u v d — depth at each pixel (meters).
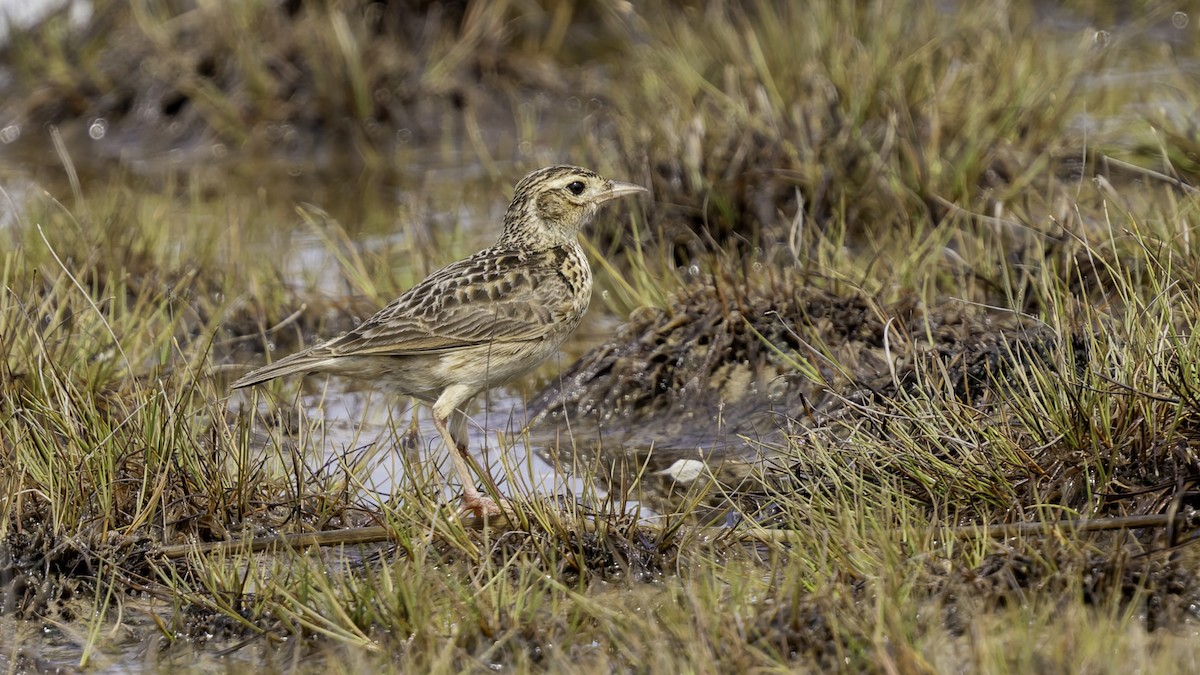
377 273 17.91
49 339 14.12
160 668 9.75
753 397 14.17
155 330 16.20
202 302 17.09
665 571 10.62
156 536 11.15
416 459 12.32
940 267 15.36
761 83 20.02
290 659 9.76
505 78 25.86
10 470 11.30
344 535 10.96
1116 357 11.12
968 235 15.79
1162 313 11.33
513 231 13.53
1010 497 10.60
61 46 27.69
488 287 12.70
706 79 21.44
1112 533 10.09
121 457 11.53
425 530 10.90
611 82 24.92
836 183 17.62
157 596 10.59
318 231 18.22
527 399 15.27
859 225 17.48
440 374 12.58
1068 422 10.91
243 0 26.66
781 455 12.12
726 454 13.28
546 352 13.07
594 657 9.33
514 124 25.19
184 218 21.09
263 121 25.66
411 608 9.64
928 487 10.83
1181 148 17.03
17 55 28.08
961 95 19.41
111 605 10.55
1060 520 10.19
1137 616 9.23
